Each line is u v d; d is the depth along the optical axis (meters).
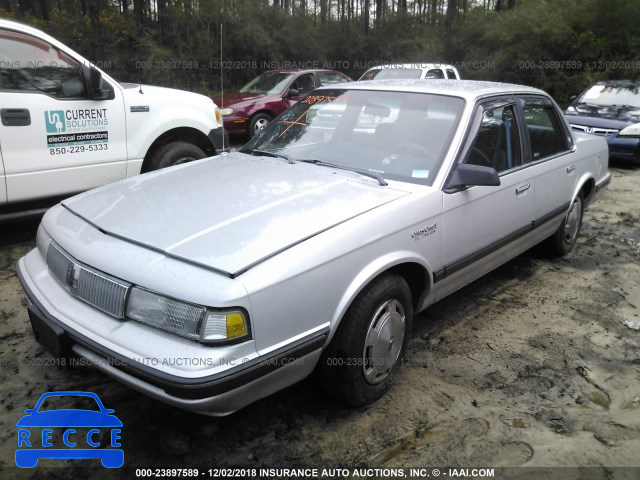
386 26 26.69
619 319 4.08
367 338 2.76
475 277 3.77
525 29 18.41
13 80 4.59
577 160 4.83
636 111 10.22
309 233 2.54
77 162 4.98
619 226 6.38
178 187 3.12
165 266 2.30
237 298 2.17
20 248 4.97
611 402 3.09
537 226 4.31
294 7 25.61
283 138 3.92
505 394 3.12
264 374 2.29
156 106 5.58
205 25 19.75
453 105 3.56
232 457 2.56
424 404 2.99
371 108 3.76
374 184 3.14
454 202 3.23
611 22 17.22
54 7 21.47
